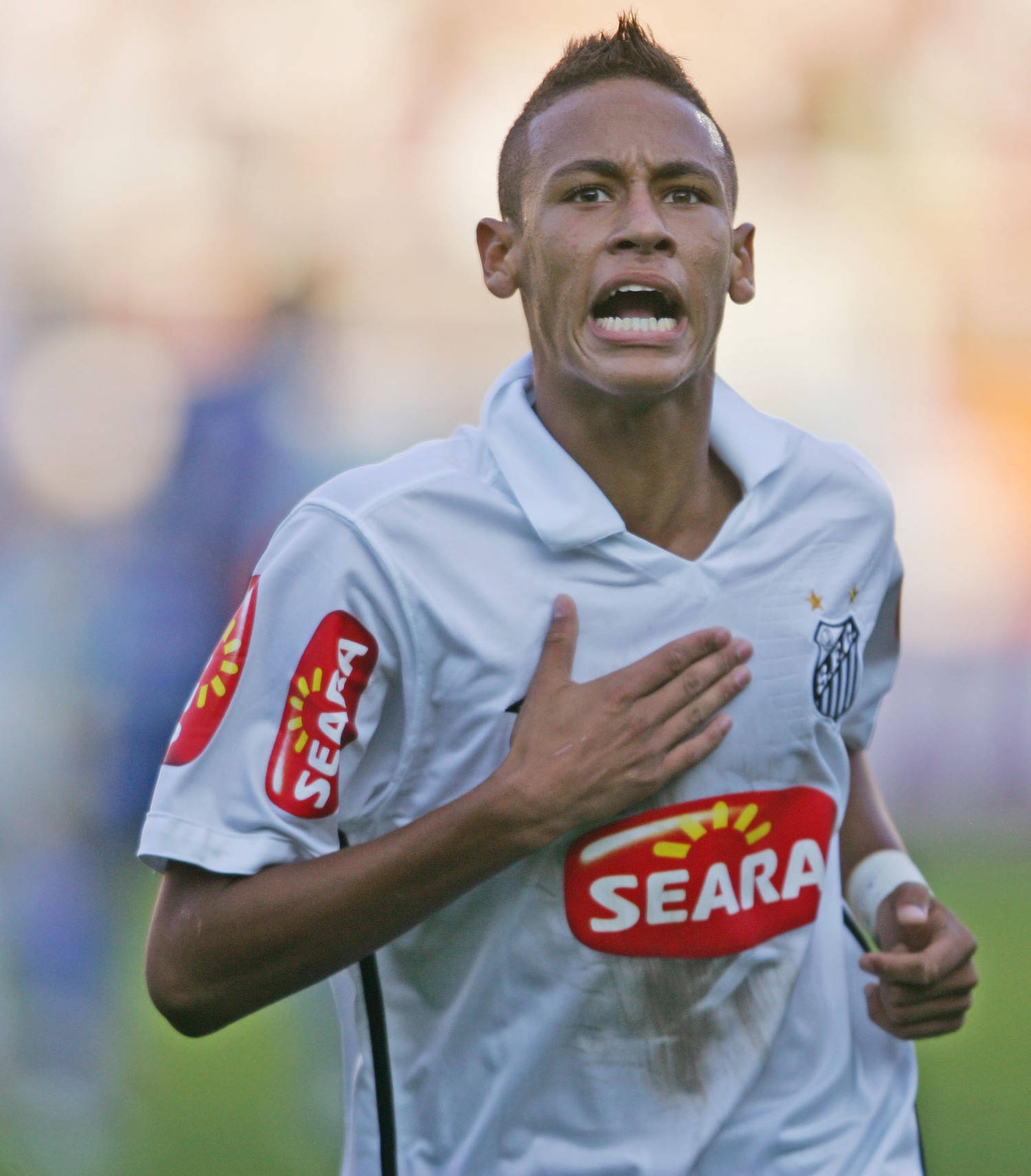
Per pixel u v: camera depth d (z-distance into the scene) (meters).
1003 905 20.23
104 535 27.47
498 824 6.72
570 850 7.13
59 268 37.59
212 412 20.81
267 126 41.78
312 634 6.96
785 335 36.78
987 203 39.59
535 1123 7.31
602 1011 7.22
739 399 7.89
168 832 6.99
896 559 8.18
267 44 42.59
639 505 7.43
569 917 7.13
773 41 42.38
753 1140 7.44
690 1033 7.30
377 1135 7.51
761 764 7.41
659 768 6.91
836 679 7.68
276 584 7.07
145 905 19.48
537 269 7.31
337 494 7.14
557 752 6.79
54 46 41.62
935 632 28.75
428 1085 7.45
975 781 27.98
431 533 7.05
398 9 43.09
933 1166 12.64
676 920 7.22
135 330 37.12
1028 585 31.02
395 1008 7.47
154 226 38.50
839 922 7.92
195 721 7.14
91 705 19.70
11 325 36.62
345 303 37.12
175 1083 14.76
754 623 7.43
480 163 40.88
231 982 6.98
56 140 40.38
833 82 41.75
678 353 7.06
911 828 25.27
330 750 6.95
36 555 27.17
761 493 7.57
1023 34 41.94
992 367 36.69
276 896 6.83
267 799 6.93
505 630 7.06
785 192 39.41
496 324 37.00
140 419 30.36
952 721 28.25
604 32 7.59
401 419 35.31
